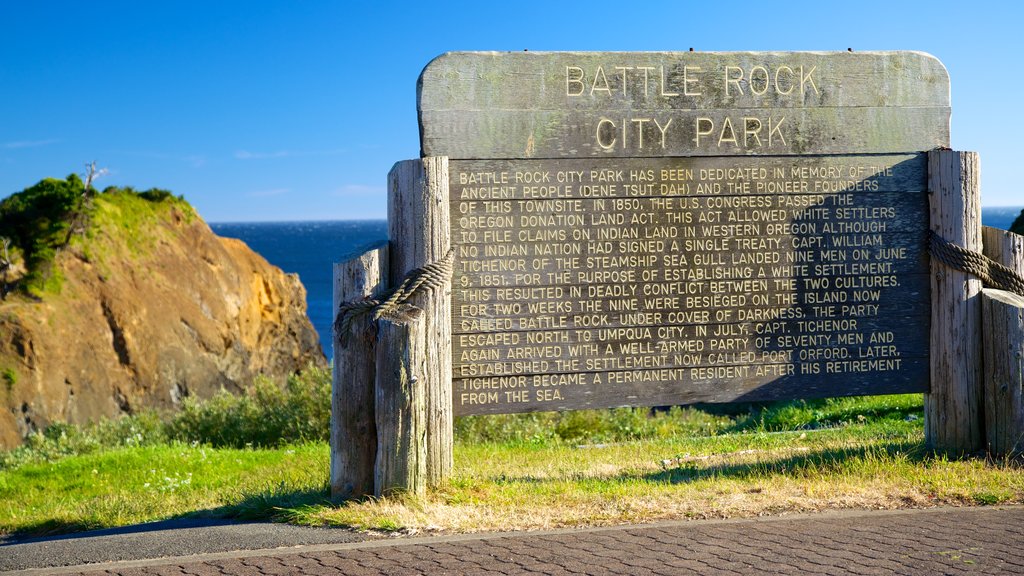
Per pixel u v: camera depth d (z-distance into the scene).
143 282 40.12
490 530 5.81
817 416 13.45
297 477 9.47
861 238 7.71
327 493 6.96
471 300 7.25
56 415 32.91
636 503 6.29
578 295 7.38
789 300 7.64
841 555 5.08
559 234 7.35
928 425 7.92
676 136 7.49
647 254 7.46
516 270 7.30
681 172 7.50
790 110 7.63
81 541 6.00
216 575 5.03
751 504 6.23
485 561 5.12
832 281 7.69
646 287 7.47
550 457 10.46
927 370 7.81
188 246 44.78
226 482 9.95
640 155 7.45
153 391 37.62
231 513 6.94
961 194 7.68
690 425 16.36
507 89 7.29
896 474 7.01
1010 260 7.77
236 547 5.61
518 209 7.30
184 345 40.31
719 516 6.04
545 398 7.36
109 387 35.75
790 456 8.65
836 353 7.70
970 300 7.68
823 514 6.02
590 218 7.39
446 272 6.98
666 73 7.49
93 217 40.09
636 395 7.46
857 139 7.70
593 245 7.39
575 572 4.87
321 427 15.73
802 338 7.66
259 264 49.69
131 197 44.56
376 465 6.60
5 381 31.97
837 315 7.70
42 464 12.34
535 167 7.32
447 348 7.03
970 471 7.03
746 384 7.61
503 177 7.27
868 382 7.74
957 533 5.48
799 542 5.36
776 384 7.64
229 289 45.50
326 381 16.75
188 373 39.81
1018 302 7.43
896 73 7.75
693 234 7.52
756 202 7.59
